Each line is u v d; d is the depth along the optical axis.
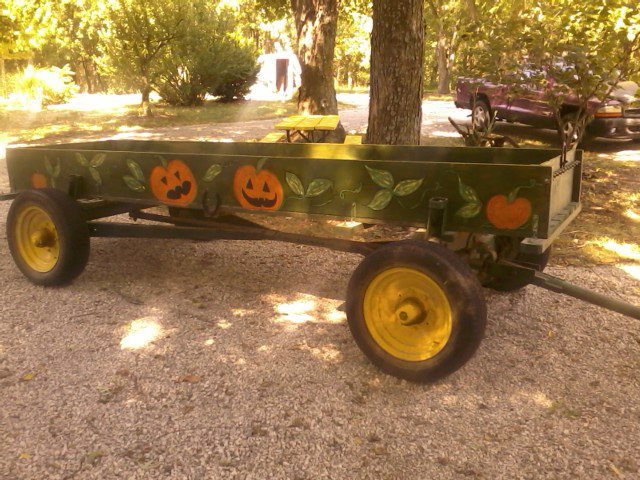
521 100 13.40
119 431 3.20
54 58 37.66
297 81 38.94
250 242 6.52
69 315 4.64
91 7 39.97
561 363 3.91
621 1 7.57
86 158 5.05
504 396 3.54
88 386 3.62
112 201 5.35
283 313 4.70
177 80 26.44
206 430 3.21
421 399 3.51
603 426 3.22
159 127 18.80
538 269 4.39
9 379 3.70
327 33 12.27
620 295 4.96
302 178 4.00
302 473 2.88
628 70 8.01
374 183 3.78
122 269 5.70
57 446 3.07
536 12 7.93
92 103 29.81
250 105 28.11
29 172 5.52
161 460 2.96
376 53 7.46
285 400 3.49
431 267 3.42
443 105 25.58
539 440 3.11
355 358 3.98
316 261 5.90
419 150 5.16
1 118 21.33
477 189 3.51
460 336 3.39
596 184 8.89
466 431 3.20
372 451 3.04
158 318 4.60
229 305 4.86
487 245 4.18
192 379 3.70
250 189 4.23
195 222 5.23
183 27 22.41
